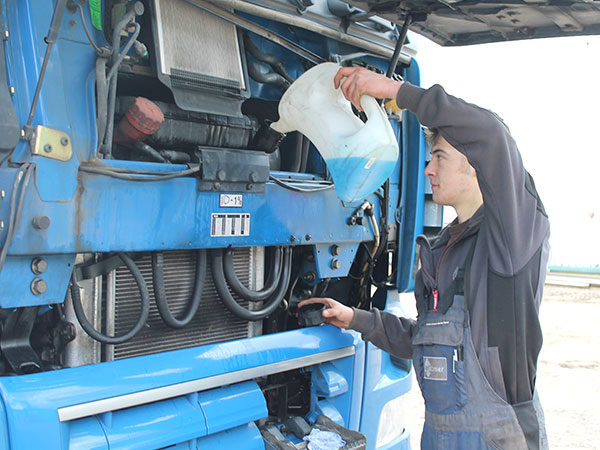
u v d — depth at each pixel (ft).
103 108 5.64
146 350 6.84
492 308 5.08
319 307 8.56
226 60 7.04
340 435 7.29
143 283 6.22
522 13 7.58
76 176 5.43
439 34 8.95
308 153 8.96
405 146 9.46
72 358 6.14
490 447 5.01
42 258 5.33
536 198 5.21
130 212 5.87
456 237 5.56
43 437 5.01
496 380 5.07
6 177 4.98
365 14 8.05
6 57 5.07
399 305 9.86
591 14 7.46
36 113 5.16
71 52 5.54
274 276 7.76
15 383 5.13
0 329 5.65
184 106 6.55
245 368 6.62
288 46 7.79
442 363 5.22
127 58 6.20
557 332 25.38
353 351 7.93
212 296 7.42
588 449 13.82
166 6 6.47
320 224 7.90
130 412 5.78
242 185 6.86
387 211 9.06
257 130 8.05
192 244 6.44
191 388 6.09
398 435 9.22
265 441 7.06
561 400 17.13
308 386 8.30
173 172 6.16
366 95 6.30
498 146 4.86
